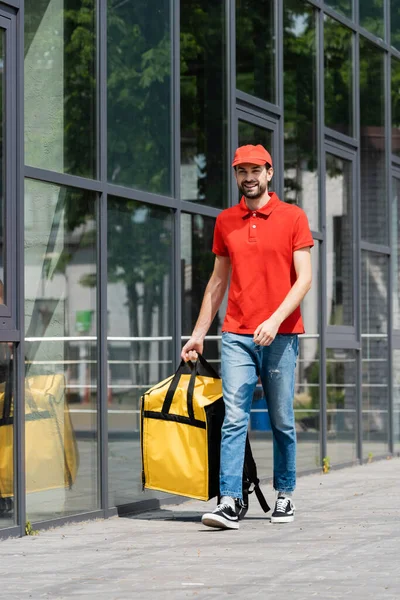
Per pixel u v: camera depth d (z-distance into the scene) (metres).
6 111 8.34
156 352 10.43
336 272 14.50
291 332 8.93
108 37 9.85
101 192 9.62
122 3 10.07
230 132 11.83
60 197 9.16
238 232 8.96
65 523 9.00
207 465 8.93
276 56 12.96
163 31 10.72
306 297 13.69
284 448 9.04
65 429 9.13
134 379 10.09
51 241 9.04
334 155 14.59
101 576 6.60
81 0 9.51
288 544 7.77
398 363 16.56
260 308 8.84
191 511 10.05
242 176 8.91
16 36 8.46
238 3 12.14
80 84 9.45
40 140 8.93
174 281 10.73
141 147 10.30
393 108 16.61
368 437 15.45
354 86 15.23
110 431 9.71
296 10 13.59
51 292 9.03
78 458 9.29
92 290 9.54
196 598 5.87
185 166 11.02
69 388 9.21
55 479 9.00
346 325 14.71
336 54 14.73
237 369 8.84
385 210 16.16
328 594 5.92
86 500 9.38
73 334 9.27
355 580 6.34
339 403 14.50
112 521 9.31
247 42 12.31
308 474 13.44
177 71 10.88
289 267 8.88
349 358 14.85
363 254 15.50
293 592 5.99
